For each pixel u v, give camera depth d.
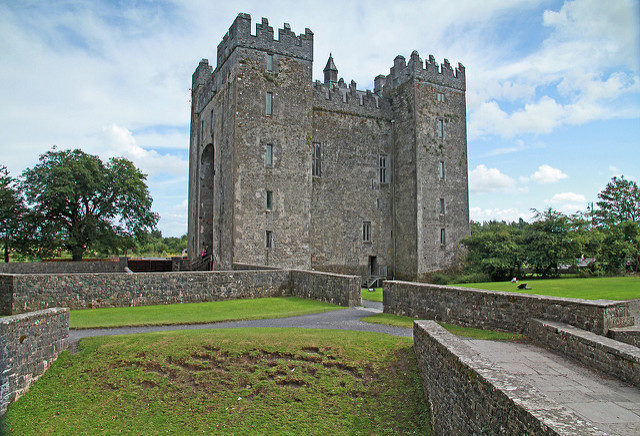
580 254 31.80
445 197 37.09
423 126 36.53
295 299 20.23
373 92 43.31
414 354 10.60
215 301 19.56
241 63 30.22
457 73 38.97
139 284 18.33
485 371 6.46
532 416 4.84
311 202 32.06
